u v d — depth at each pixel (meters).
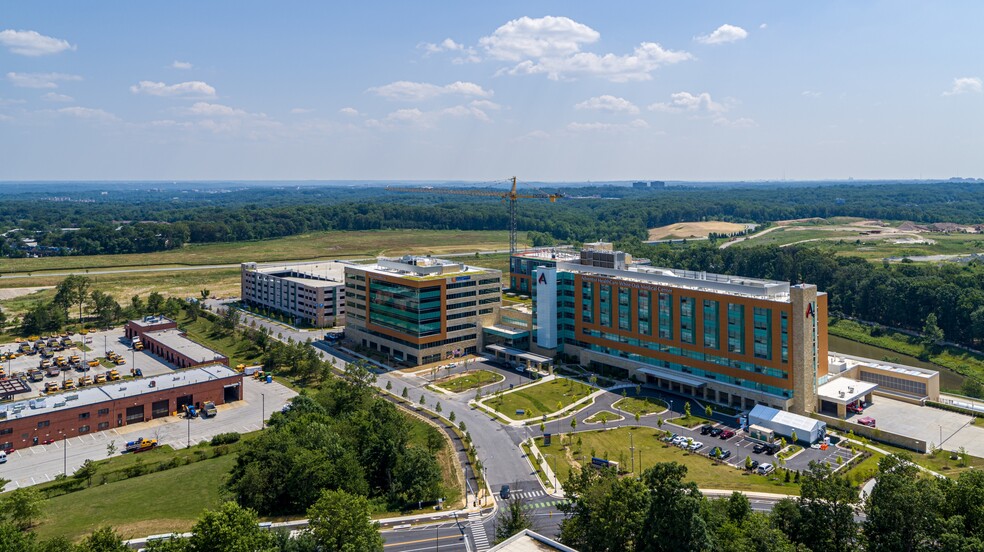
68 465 143.88
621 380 196.00
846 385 169.38
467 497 124.56
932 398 170.12
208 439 158.12
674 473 82.00
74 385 197.25
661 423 158.75
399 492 126.06
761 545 80.88
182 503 119.19
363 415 142.50
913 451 141.88
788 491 122.38
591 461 138.88
